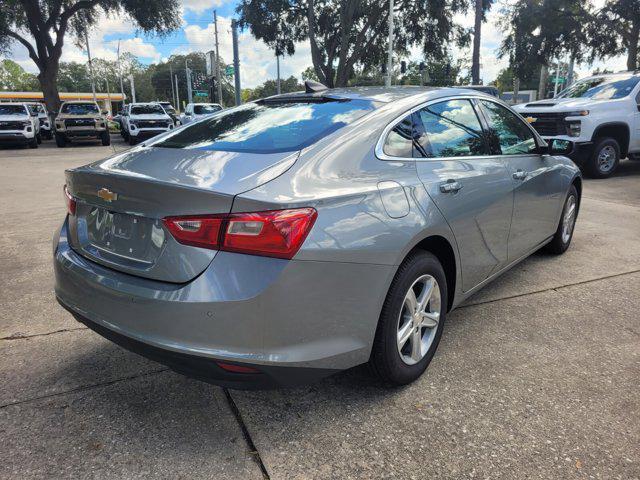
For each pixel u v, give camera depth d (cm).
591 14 2222
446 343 333
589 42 2269
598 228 630
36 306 391
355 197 234
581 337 341
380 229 239
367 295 236
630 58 2183
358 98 304
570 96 1095
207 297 205
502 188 346
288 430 247
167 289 215
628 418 255
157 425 250
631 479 215
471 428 247
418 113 302
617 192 871
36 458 227
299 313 214
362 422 252
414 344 278
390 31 2477
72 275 255
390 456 229
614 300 404
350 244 225
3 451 231
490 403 267
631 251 534
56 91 2706
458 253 304
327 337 226
